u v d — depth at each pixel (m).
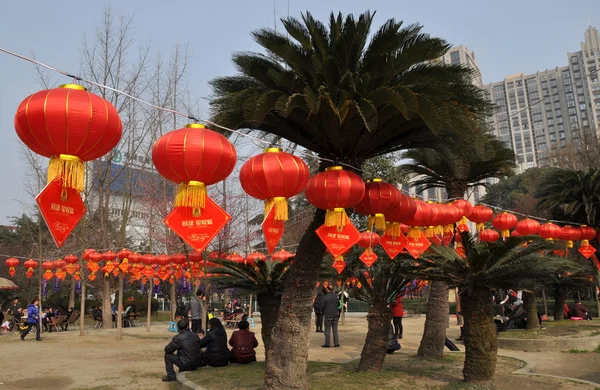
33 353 13.12
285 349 6.74
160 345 14.79
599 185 12.76
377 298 8.49
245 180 5.87
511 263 7.15
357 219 18.30
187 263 13.84
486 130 7.84
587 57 89.12
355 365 9.09
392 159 18.80
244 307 25.34
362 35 6.87
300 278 6.96
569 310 20.97
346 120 6.69
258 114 6.08
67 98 3.80
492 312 7.59
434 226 8.39
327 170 6.29
